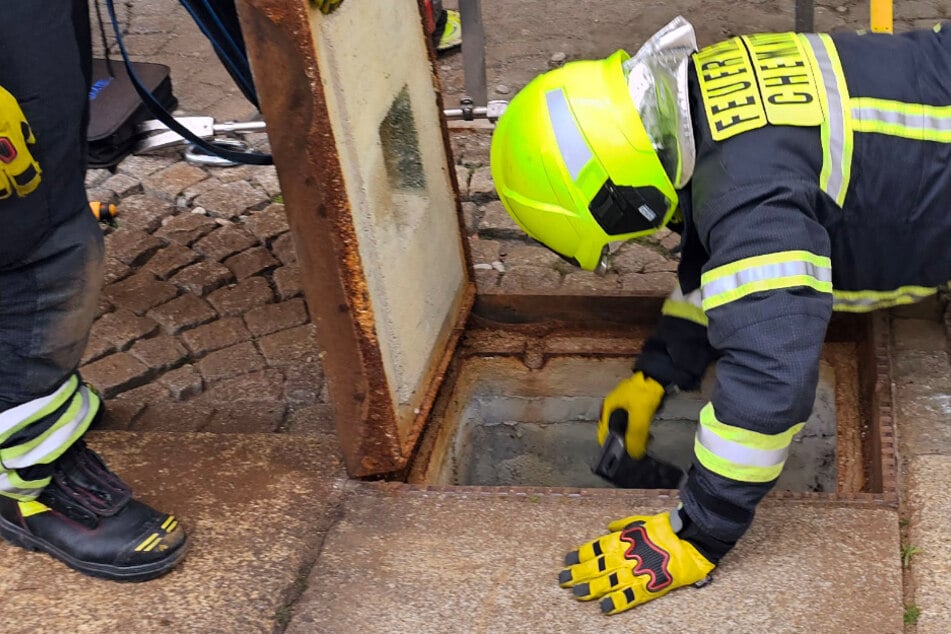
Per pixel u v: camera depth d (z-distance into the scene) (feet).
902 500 6.71
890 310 8.19
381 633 6.19
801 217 5.55
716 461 5.70
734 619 6.02
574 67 6.33
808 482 8.56
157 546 6.66
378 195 7.00
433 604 6.33
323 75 6.07
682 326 7.45
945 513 6.53
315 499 7.21
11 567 6.91
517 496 7.04
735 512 5.85
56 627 6.42
